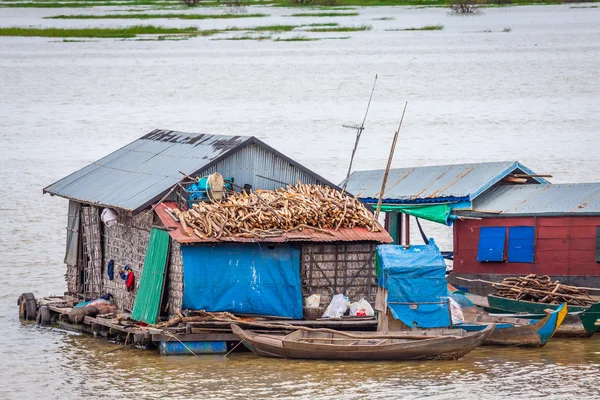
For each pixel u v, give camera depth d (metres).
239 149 103.81
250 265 95.56
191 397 81.38
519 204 112.75
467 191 115.06
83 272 113.69
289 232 96.50
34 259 133.25
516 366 90.62
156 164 110.19
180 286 94.88
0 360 93.19
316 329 92.56
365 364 90.44
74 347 97.94
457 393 82.25
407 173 129.12
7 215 156.12
